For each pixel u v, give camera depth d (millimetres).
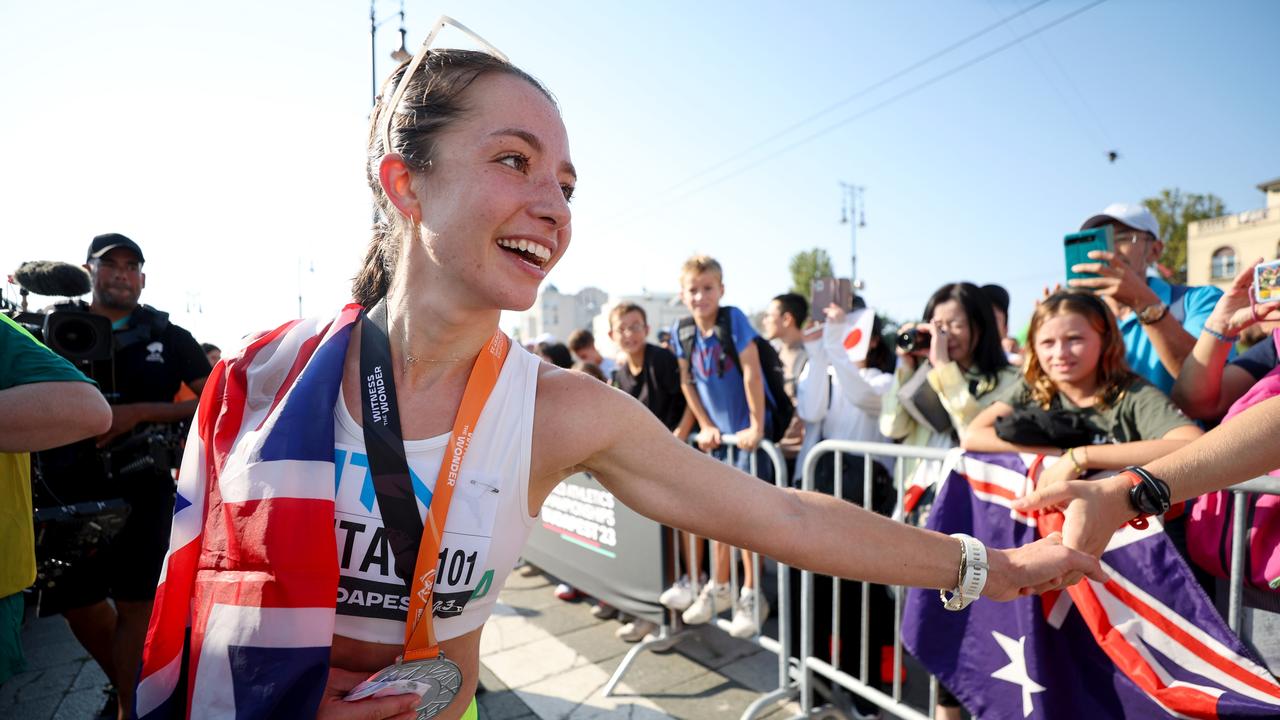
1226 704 1524
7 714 2889
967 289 2723
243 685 825
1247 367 2020
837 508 1060
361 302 1061
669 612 3197
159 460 2572
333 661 922
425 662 898
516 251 881
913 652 2057
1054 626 1825
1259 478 1558
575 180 963
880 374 3637
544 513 3975
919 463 2453
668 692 3020
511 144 846
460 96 855
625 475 1013
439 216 854
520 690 3064
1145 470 1223
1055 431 1926
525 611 4090
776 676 3137
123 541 2500
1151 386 1953
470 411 924
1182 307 2588
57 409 1350
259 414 953
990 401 2568
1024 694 1843
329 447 877
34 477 2305
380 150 931
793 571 2816
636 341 3908
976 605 1973
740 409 3527
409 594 897
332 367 929
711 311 3553
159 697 909
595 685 3100
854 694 2709
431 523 884
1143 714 1685
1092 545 1189
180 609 928
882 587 2666
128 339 2779
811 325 3996
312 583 841
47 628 3828
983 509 2021
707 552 3451
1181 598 1641
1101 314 1998
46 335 2334
